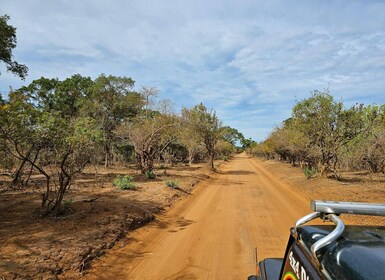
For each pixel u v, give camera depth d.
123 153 43.62
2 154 9.60
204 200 14.60
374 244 1.61
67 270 5.50
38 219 8.37
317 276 1.62
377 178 21.77
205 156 59.16
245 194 16.73
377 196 13.89
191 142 36.75
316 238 1.81
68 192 13.48
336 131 20.16
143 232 8.55
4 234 6.94
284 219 10.59
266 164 50.88
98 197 12.18
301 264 1.86
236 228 9.29
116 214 9.16
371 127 19.58
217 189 18.88
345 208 1.87
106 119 37.53
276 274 2.60
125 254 6.73
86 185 16.20
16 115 7.89
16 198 11.76
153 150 25.83
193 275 5.72
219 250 7.18
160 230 8.91
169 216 10.79
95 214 9.04
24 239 6.63
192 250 7.15
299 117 21.20
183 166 39.25
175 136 28.23
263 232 8.85
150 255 6.77
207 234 8.58
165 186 16.62
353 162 26.36
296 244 2.05
